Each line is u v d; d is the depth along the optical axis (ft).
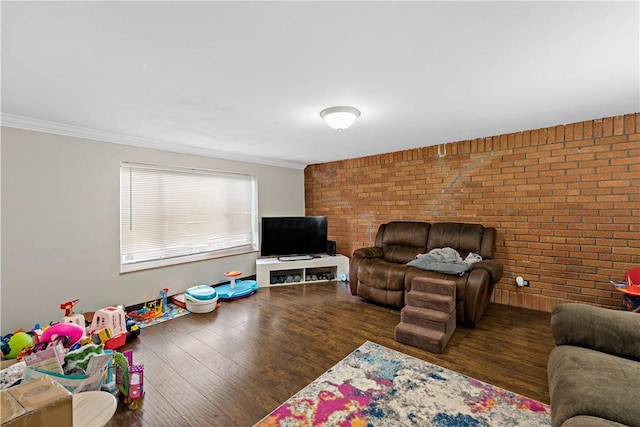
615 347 5.05
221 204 14.48
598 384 4.13
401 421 5.40
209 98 7.23
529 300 10.91
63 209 9.45
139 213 11.55
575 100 7.68
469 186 12.22
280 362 7.47
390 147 13.52
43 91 6.70
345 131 10.52
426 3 3.91
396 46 5.00
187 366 7.32
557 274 10.32
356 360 7.52
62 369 5.38
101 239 10.29
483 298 9.59
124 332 8.41
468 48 5.08
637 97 7.50
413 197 13.88
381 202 15.03
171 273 12.27
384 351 7.97
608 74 6.13
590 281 9.71
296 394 6.20
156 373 7.02
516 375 6.79
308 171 18.33
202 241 13.69
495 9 4.06
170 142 11.75
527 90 6.95
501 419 5.41
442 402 5.90
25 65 5.50
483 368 7.09
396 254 12.96
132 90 6.70
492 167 11.60
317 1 3.84
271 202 16.57
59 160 9.36
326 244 16.08
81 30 4.42
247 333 9.20
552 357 5.35
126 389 5.83
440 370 7.03
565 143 10.03
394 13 4.11
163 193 12.28
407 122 9.50
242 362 7.48
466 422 5.35
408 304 9.29
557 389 4.40
